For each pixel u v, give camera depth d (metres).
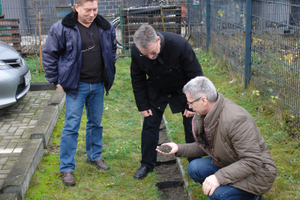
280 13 4.51
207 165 2.87
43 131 4.08
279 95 4.60
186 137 3.47
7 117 4.95
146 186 3.41
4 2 10.02
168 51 3.02
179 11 8.67
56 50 3.16
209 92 2.45
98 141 3.74
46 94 6.02
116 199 3.20
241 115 2.41
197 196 3.15
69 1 10.13
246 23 5.52
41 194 3.20
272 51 4.83
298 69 4.10
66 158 3.44
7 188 2.99
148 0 10.32
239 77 6.08
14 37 8.16
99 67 3.39
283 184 3.17
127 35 8.66
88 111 3.62
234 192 2.54
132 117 5.43
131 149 4.24
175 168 3.89
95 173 3.64
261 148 2.54
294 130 4.09
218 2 7.37
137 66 3.23
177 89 3.32
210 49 8.08
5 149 3.96
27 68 5.34
